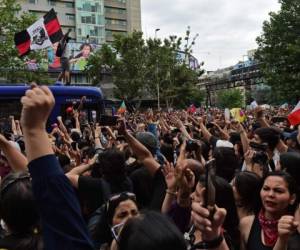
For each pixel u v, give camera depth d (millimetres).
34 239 2314
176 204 3883
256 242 3518
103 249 3785
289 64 39812
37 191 1887
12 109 15773
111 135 7461
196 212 2215
